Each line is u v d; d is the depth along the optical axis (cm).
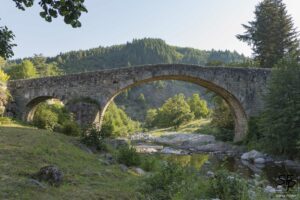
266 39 4406
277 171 1880
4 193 639
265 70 3250
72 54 18100
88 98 3181
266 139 2530
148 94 15800
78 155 1205
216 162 2202
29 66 5862
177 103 7719
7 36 534
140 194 803
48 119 2669
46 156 1047
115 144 2014
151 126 9669
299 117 2320
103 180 915
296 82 2450
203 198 789
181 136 4825
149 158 1410
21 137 1338
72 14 440
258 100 3219
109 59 18638
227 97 3397
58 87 3231
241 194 775
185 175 913
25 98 3281
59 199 670
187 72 3216
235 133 3481
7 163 878
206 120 6844
